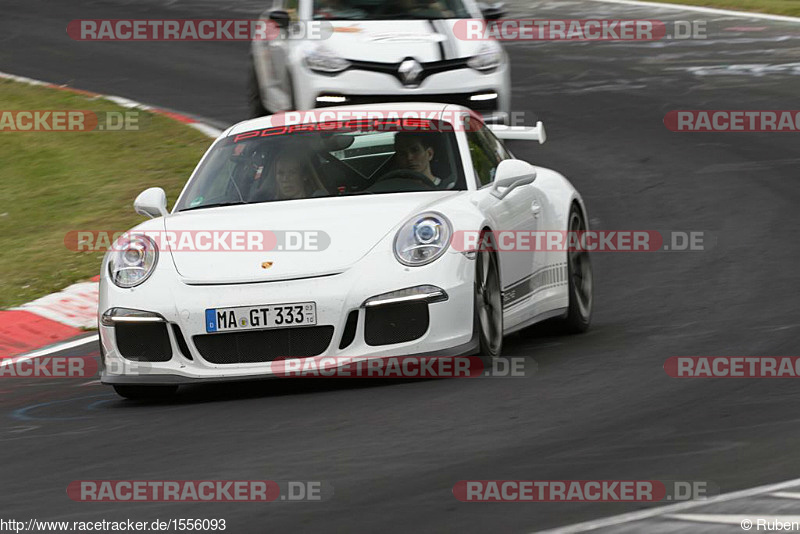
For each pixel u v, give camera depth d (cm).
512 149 5112
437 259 2234
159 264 2284
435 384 2230
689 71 6450
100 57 7419
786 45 6975
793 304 2859
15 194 4897
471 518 1461
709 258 3472
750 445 1736
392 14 4566
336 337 2189
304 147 2580
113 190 4766
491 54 4444
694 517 1420
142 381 2253
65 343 3097
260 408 2161
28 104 6212
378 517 1485
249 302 2192
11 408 2423
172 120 5744
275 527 1476
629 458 1700
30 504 1652
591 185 4553
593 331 2797
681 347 2486
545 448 1773
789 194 4222
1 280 3675
